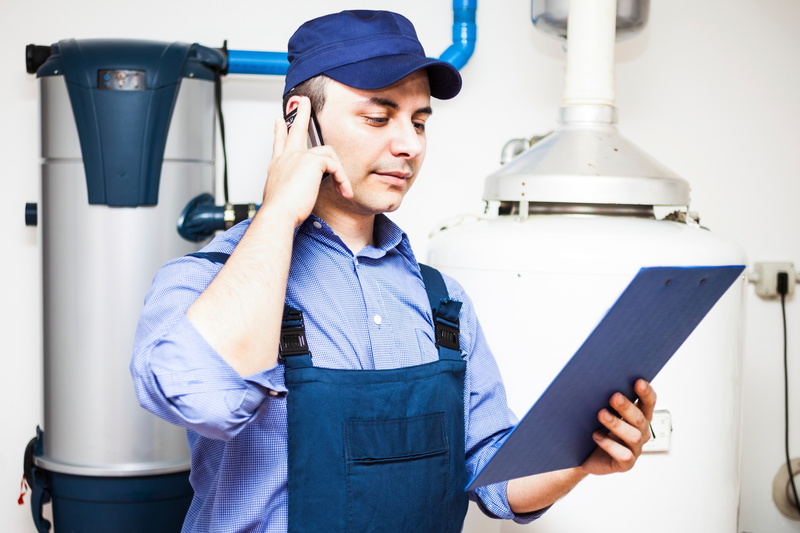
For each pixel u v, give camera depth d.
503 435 1.13
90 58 1.69
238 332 0.86
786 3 2.31
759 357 2.36
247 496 0.96
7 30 1.94
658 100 2.27
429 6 2.13
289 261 0.91
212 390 0.85
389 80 0.97
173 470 1.73
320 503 0.94
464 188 2.18
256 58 1.89
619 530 1.59
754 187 2.33
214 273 0.97
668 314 0.91
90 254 1.70
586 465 1.06
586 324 1.53
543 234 1.58
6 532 2.01
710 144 2.30
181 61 1.73
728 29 2.29
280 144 1.03
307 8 2.06
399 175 1.03
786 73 2.33
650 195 1.64
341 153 1.02
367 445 0.96
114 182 1.68
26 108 1.96
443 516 1.01
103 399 1.71
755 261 2.34
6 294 1.98
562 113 1.80
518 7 2.18
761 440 2.37
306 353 0.97
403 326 1.06
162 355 0.86
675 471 1.61
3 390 1.99
